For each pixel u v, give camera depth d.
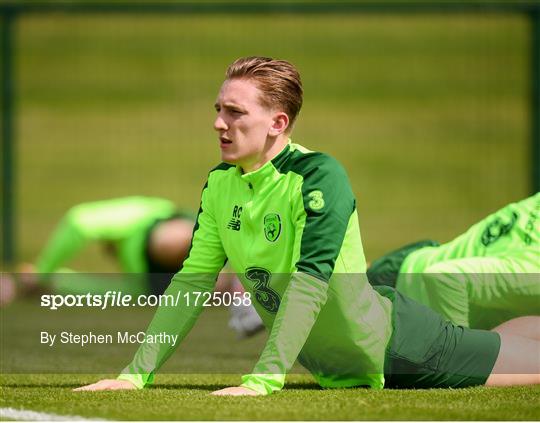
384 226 45.06
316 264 13.77
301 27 84.06
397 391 14.93
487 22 82.50
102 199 58.25
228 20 84.00
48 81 82.94
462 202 55.56
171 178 63.25
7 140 36.09
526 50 79.94
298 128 72.88
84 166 66.56
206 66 82.56
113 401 13.73
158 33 87.38
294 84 14.14
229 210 14.60
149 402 13.62
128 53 85.19
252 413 12.84
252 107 13.97
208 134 71.12
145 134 71.88
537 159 36.69
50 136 72.75
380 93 79.06
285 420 12.53
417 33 85.00
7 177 35.91
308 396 14.12
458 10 36.31
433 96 77.88
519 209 19.23
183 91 78.69
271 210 14.16
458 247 19.59
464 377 15.48
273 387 13.99
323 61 82.69
